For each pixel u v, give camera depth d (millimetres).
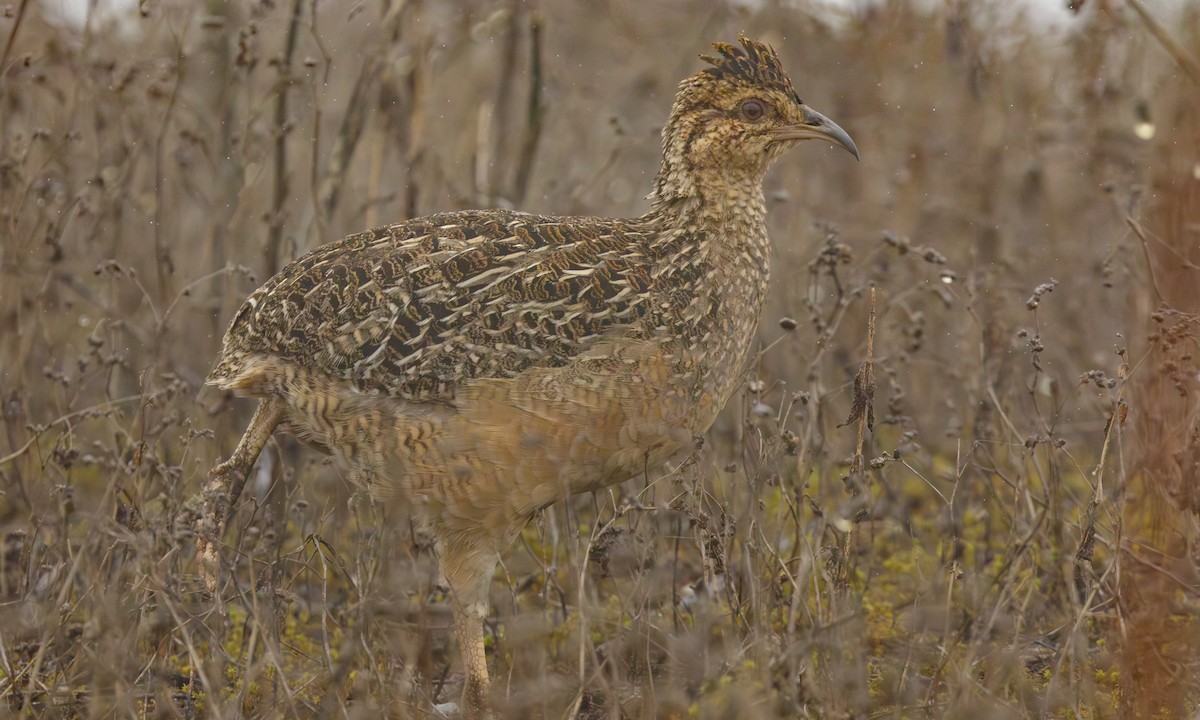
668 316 11211
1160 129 14422
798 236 17156
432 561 11047
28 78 15617
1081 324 16484
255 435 11492
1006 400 13914
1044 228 17656
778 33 19672
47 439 14352
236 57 15016
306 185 18438
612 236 11562
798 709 9609
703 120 11781
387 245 11312
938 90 18562
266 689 10703
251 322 11297
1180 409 10766
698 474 10891
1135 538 10828
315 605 12914
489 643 12586
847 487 10672
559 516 13430
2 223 14836
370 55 16141
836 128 11938
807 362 13898
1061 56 18531
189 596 10820
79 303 16906
